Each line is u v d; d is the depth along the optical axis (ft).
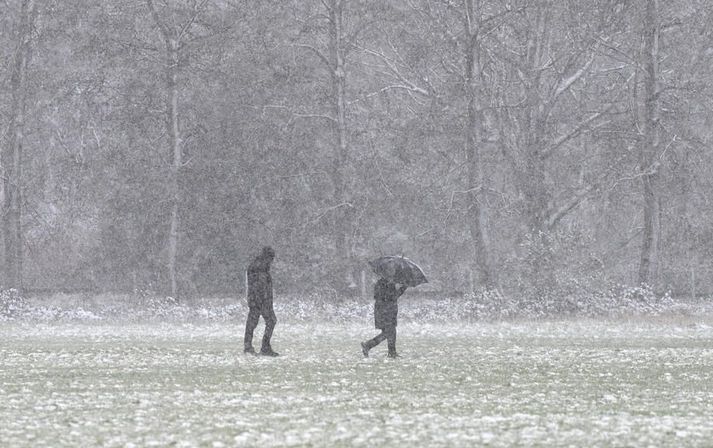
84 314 491.31
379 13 599.98
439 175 614.34
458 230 632.79
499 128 597.93
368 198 614.75
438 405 171.12
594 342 324.60
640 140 569.23
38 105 645.92
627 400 179.11
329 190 636.89
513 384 203.51
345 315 479.00
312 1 630.74
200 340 334.65
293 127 623.36
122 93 614.34
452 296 626.64
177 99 621.31
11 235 607.78
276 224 620.49
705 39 576.61
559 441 130.52
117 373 223.51
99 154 619.67
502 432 139.13
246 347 270.87
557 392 191.01
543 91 583.99
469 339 340.18
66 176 637.71
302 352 282.77
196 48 612.70
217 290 623.77
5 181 611.47
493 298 494.18
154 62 608.60
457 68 587.27
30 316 488.02
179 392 188.34
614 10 549.13
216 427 143.95
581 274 511.40
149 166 611.47
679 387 199.62
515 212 615.16
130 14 600.39
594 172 618.03
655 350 288.71
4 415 157.48
